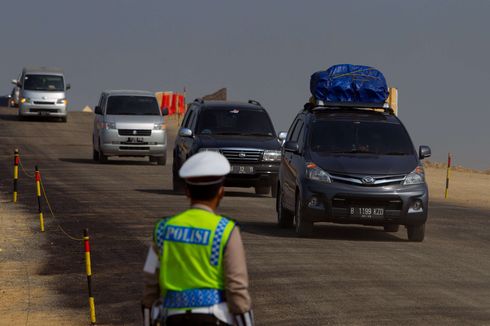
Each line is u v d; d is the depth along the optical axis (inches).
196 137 2107.5
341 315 922.7
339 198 1413.6
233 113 2170.3
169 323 469.1
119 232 1509.6
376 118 1549.0
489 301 1007.0
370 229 1606.8
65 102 4677.7
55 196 2026.3
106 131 2918.3
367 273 1157.1
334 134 1501.0
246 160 2080.5
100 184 2315.5
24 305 1008.2
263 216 1744.6
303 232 1454.2
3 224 1604.3
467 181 2908.5
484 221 1831.9
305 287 1063.6
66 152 3403.1
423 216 1427.2
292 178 1498.5
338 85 1616.6
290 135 1644.9
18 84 4783.5
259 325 882.1
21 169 2699.3
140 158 3260.3
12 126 4434.1
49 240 1443.2
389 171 1425.9
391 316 919.7
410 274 1160.2
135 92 3053.6
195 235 470.6
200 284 467.5
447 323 891.4
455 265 1245.1
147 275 482.0
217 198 483.2
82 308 991.0
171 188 2258.9
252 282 1090.1
